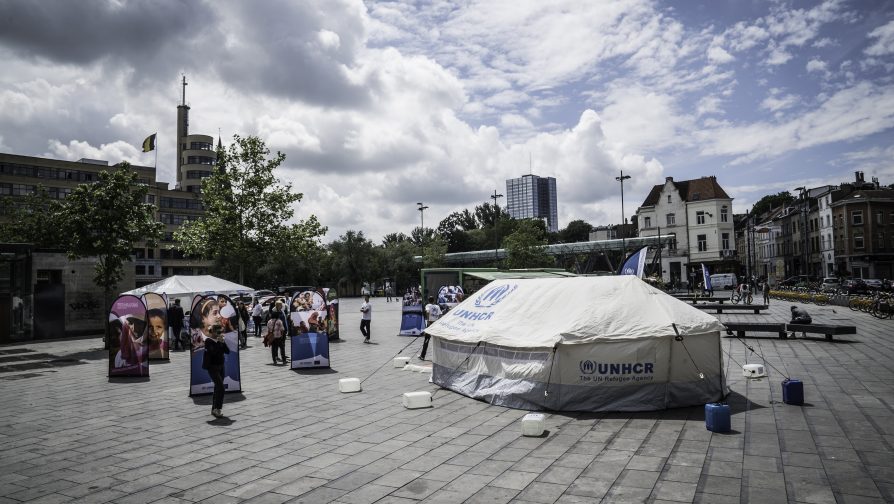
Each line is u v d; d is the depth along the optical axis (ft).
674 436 26.13
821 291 151.64
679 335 31.12
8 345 78.74
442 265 254.06
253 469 22.89
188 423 31.22
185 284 77.30
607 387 31.55
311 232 109.60
